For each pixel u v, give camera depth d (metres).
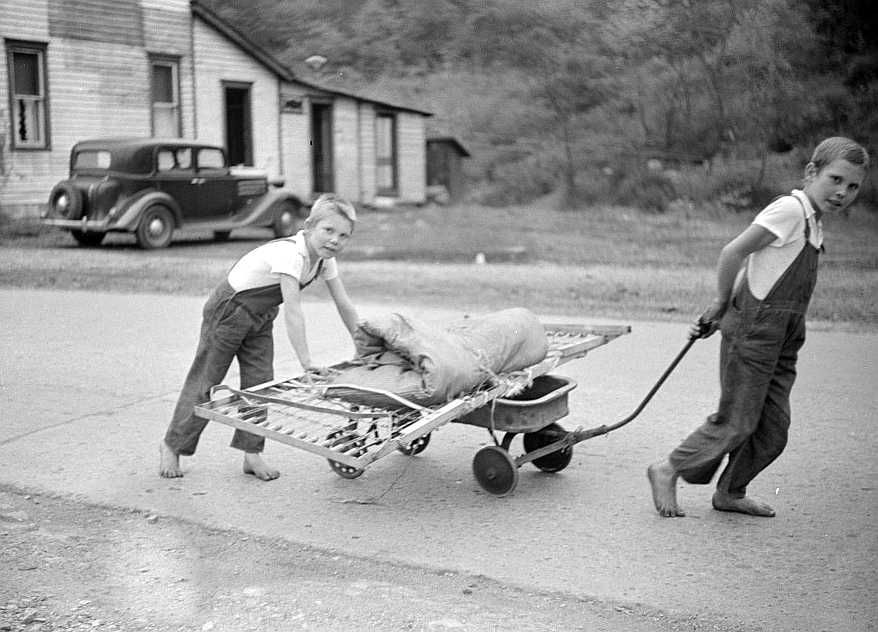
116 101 23.61
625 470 5.55
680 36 27.83
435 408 4.70
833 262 15.88
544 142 31.08
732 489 4.81
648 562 4.24
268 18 32.56
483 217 25.36
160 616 3.77
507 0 31.56
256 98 26.92
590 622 3.71
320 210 4.96
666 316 10.80
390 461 5.75
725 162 26.25
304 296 12.35
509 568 4.19
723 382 4.55
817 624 3.66
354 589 4.01
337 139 29.06
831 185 4.26
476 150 32.88
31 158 21.94
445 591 3.99
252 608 3.84
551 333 6.21
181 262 16.50
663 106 28.23
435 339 4.82
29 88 22.11
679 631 3.63
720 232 21.45
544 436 5.36
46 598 3.92
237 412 4.62
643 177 26.80
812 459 5.71
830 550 4.37
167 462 5.38
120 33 23.50
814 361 8.38
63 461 5.65
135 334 9.69
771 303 4.35
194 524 4.72
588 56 30.17
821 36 25.48
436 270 15.48
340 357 8.44
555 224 23.22
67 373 7.89
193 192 19.53
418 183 31.39
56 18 22.16
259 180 20.89
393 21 32.72
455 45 32.59
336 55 32.59
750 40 26.31
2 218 21.20
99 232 19.03
